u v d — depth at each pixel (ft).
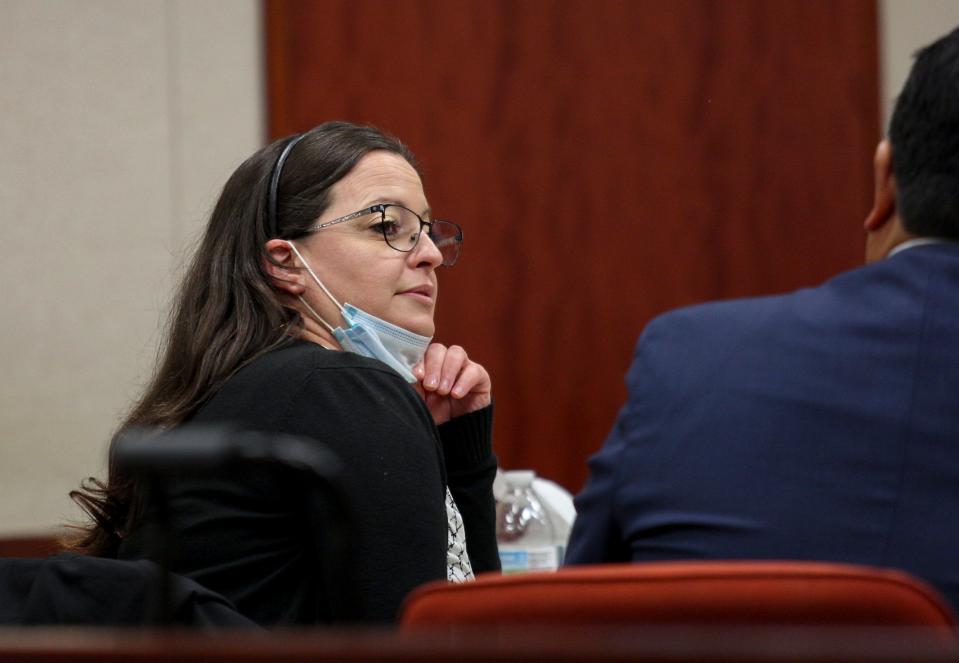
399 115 46.60
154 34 45.70
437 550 17.03
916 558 12.55
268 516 17.11
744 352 13.84
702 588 10.32
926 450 12.89
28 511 44.62
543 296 46.91
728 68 47.09
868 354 13.43
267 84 46.01
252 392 17.58
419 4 46.73
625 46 47.14
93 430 44.73
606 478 14.19
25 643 8.68
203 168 45.55
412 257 20.20
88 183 45.34
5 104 45.32
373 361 17.98
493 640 7.84
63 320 45.01
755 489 13.12
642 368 14.43
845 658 7.29
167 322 20.61
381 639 8.03
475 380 21.76
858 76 46.91
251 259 19.62
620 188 47.03
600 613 10.46
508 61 46.98
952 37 14.26
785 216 47.03
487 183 46.91
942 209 14.07
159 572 10.77
